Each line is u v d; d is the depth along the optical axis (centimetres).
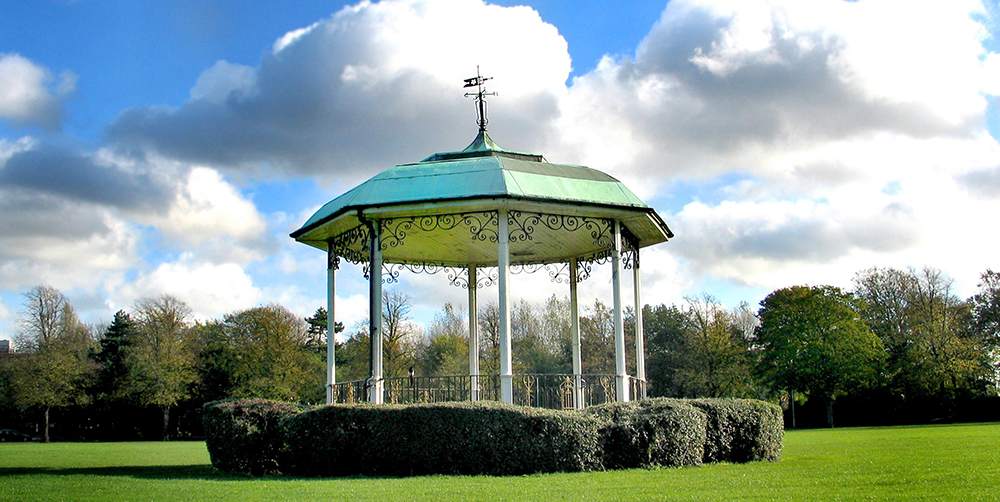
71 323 7112
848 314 6044
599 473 1272
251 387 6303
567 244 2038
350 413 1357
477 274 2283
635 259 1897
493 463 1297
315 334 7519
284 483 1230
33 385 6003
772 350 6206
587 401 2075
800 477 1194
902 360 6212
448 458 1312
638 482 1138
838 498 957
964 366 5994
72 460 2258
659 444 1372
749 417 1523
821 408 6462
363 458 1343
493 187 1511
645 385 1852
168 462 2102
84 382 6450
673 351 7006
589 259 2123
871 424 6281
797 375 5994
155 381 6331
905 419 6253
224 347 6700
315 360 6675
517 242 2009
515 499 975
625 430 1352
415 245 2041
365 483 1188
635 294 1894
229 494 1098
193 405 6688
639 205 1645
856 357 5881
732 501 943
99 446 3806
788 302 6197
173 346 6450
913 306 6372
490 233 1919
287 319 6638
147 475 1499
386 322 5191
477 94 1847
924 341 6134
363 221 1595
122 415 6669
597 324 6238
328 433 1359
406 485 1145
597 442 1333
